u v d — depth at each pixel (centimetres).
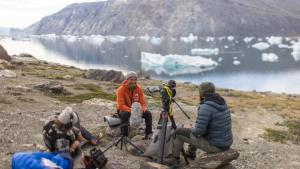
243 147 1448
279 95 4475
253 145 1505
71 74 3862
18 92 1970
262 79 12500
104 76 3553
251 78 12812
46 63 5484
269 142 1591
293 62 17850
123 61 19412
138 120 1021
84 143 1077
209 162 859
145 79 4512
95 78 3547
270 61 18500
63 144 768
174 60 16088
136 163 994
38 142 1127
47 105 1747
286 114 2422
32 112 1558
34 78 2731
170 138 971
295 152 1458
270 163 1263
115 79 3562
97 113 1675
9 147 1045
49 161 732
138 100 1085
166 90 928
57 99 1966
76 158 802
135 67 16075
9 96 1833
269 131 1822
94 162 873
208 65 16412
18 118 1411
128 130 1112
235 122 1989
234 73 14275
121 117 1062
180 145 930
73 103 1895
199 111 841
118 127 1162
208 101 844
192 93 3462
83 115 1617
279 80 12156
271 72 14438
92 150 898
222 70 15238
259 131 1806
